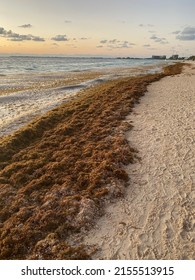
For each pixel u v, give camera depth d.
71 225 7.66
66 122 17.14
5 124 18.72
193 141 13.20
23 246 7.11
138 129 15.16
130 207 8.45
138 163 11.22
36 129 15.67
